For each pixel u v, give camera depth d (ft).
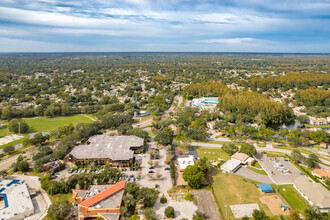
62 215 320.50
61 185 398.01
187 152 570.87
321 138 611.06
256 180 440.45
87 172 470.80
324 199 357.20
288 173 465.47
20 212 331.16
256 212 326.85
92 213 333.62
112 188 376.07
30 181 430.61
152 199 358.02
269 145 619.26
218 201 376.89
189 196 382.01
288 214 342.44
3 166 490.49
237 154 529.86
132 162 508.53
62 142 556.92
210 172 470.39
